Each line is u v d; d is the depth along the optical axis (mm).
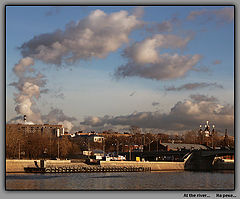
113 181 165875
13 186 136375
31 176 179125
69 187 138500
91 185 148000
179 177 196625
